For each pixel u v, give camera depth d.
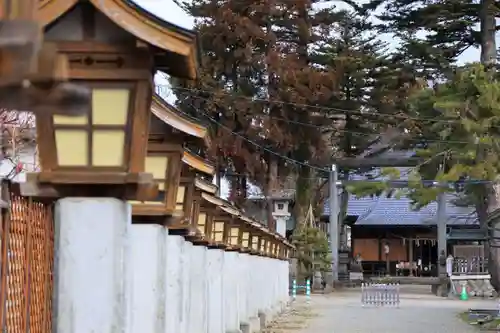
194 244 12.56
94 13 6.05
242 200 41.56
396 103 41.81
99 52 6.09
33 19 3.35
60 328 6.26
